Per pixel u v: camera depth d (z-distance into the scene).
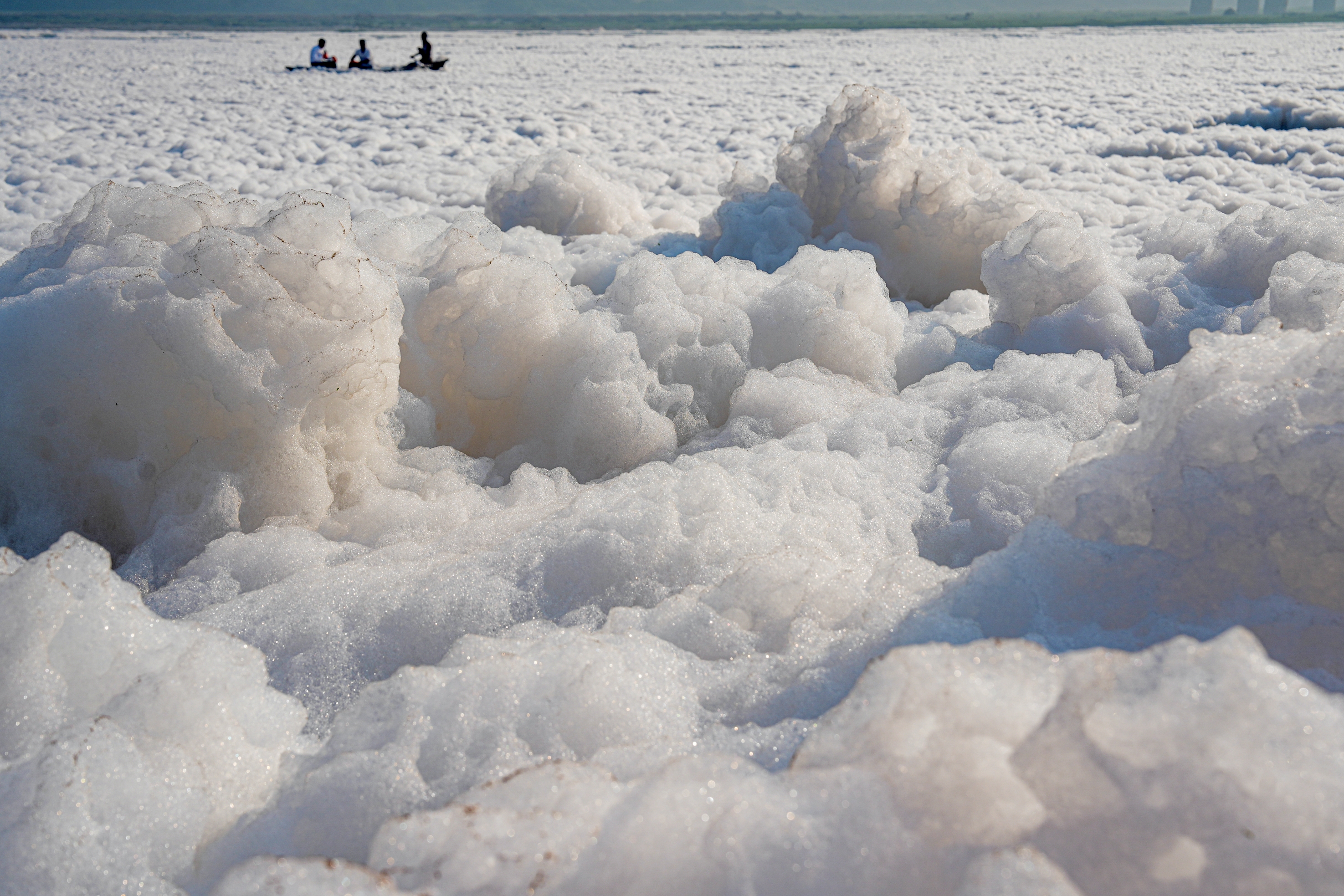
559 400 2.46
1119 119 11.23
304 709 1.34
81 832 0.95
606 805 0.88
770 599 1.52
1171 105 12.46
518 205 5.35
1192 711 0.78
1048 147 9.22
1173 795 0.77
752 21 93.94
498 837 0.83
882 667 0.93
